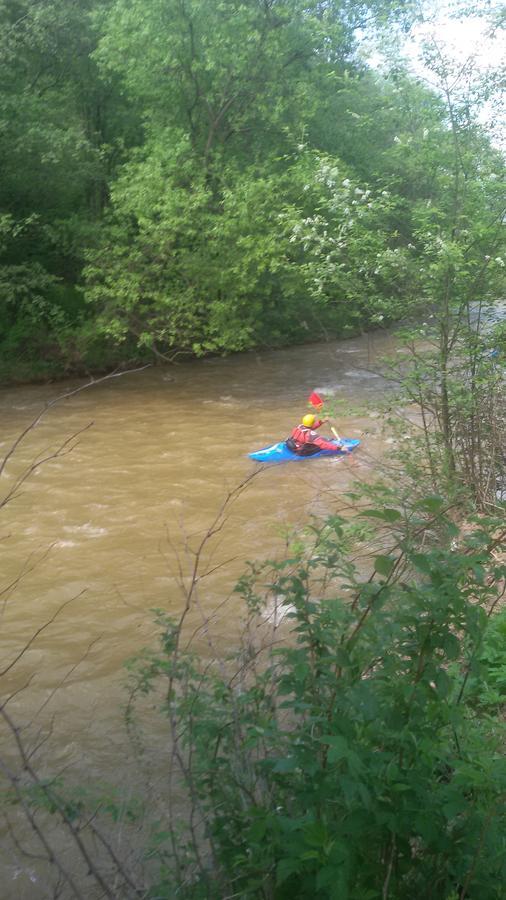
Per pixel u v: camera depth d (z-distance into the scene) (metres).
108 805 3.76
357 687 2.72
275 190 19.16
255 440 13.86
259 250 18.62
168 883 3.05
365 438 13.16
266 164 19.86
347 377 19.08
